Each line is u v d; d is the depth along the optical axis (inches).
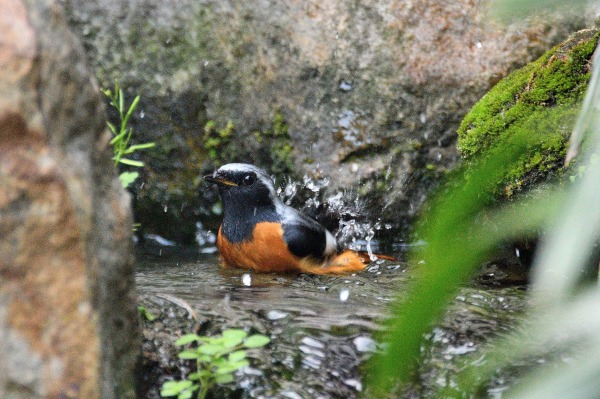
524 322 322.7
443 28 538.0
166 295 338.3
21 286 175.8
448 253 94.3
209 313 318.0
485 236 95.3
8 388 172.1
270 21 545.0
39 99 178.9
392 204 539.5
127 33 547.2
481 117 464.1
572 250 101.8
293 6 547.5
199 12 546.9
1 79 172.4
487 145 455.2
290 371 283.0
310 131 542.0
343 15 544.4
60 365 178.5
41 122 177.6
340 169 538.6
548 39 525.7
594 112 131.7
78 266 181.6
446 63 532.4
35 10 185.6
